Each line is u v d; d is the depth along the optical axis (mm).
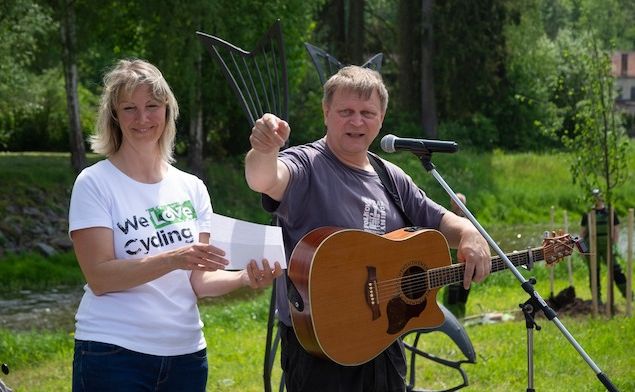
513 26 37938
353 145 4371
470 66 36625
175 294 4020
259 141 3863
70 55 24438
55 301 15906
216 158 30000
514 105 39875
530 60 40188
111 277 3811
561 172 31109
